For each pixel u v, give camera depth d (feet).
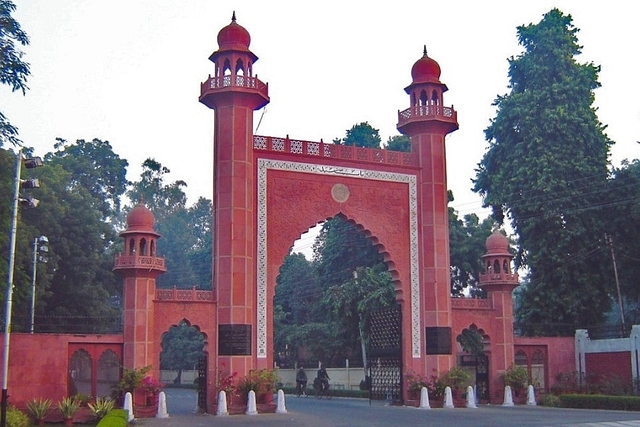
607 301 71.82
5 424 36.94
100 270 85.71
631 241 71.15
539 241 72.43
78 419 45.80
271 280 54.90
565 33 79.92
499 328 61.67
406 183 61.16
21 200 40.40
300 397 81.76
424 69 62.85
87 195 93.97
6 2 46.19
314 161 57.98
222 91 54.54
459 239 91.25
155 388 49.08
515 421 42.65
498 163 80.28
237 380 51.55
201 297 52.70
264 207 55.57
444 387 57.06
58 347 48.14
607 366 61.31
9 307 38.68
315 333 98.89
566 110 75.20
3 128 47.26
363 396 77.15
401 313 59.41
